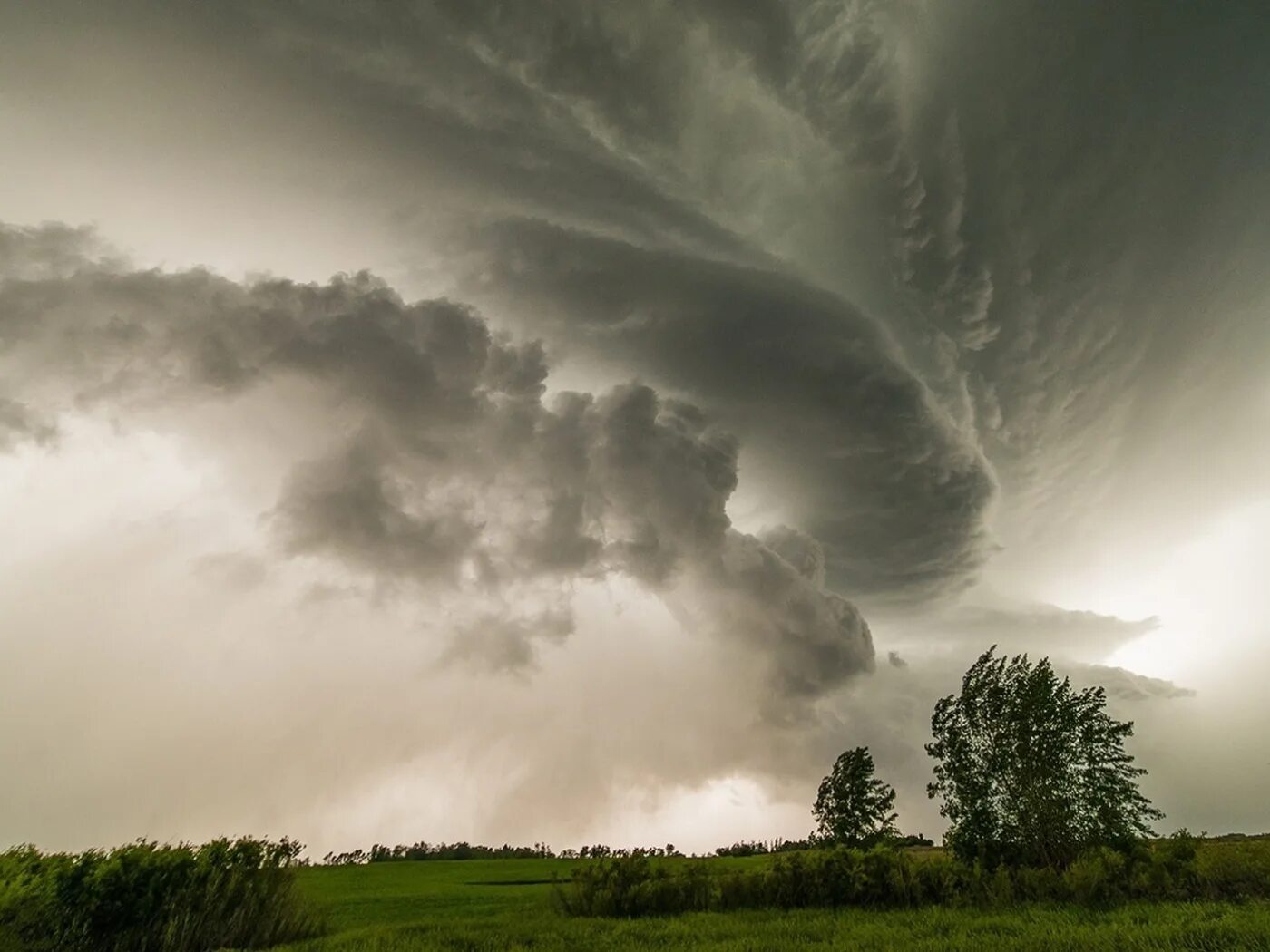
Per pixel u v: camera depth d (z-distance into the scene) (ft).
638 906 67.46
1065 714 69.77
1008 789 70.08
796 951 40.14
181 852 51.90
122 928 46.65
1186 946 34.45
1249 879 57.00
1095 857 59.41
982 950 35.96
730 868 77.05
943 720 75.31
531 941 49.98
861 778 83.30
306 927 57.06
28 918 42.55
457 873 169.58
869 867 67.00
